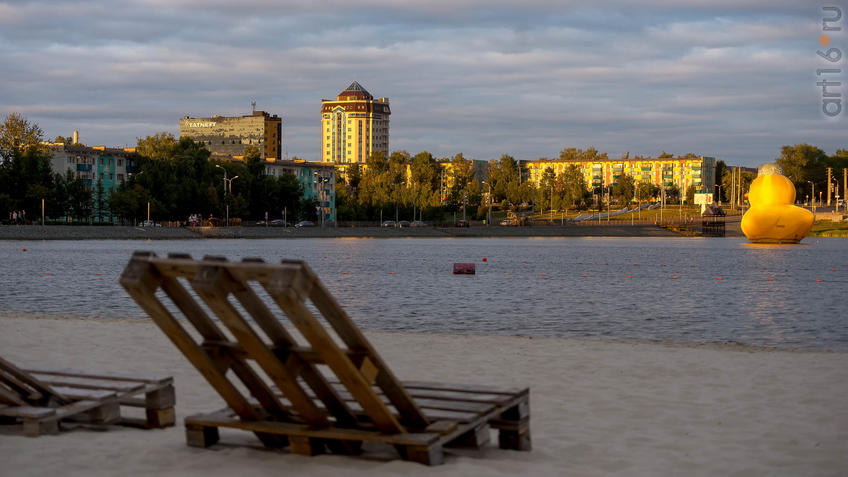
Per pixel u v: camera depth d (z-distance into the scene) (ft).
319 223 545.85
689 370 42.32
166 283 21.22
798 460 24.91
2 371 26.35
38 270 160.76
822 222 570.05
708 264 211.82
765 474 23.43
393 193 625.82
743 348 52.75
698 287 131.23
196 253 275.59
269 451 24.26
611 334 72.79
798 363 44.80
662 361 45.44
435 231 535.19
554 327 77.36
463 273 158.92
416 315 87.35
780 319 85.81
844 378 39.81
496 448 25.50
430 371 42.16
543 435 27.86
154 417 27.53
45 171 397.60
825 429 29.04
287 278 18.61
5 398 26.45
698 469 23.82
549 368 43.09
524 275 158.71
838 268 194.90
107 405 27.25
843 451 25.96
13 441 25.36
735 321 83.71
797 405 33.30
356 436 22.52
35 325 61.67
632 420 30.40
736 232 563.07
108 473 22.31
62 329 58.85
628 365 44.01
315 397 26.35
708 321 83.46
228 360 22.94
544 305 98.94
